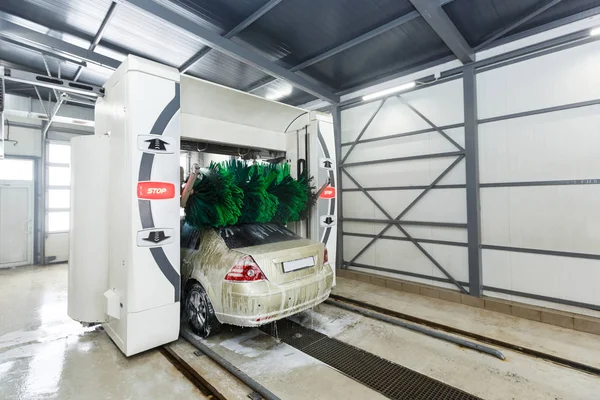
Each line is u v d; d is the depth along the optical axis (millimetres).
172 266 3113
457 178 4953
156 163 2996
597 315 3775
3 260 7277
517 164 4371
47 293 5258
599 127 3779
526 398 2410
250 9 3959
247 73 5820
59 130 7902
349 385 2576
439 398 2418
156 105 3006
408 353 3125
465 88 4746
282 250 3186
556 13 3879
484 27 4258
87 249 3309
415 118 5438
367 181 6145
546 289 4141
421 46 4809
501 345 3309
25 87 6695
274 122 4805
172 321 3121
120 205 3023
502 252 4508
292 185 4371
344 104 6414
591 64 3811
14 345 3287
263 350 3170
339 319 4020
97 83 6223
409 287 5309
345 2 3820
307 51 4973
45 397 2414
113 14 3996
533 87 4227
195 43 4758
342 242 6555
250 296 2846
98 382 2607
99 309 3332
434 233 5219
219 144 4469
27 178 7582
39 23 4199
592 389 2523
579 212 3916
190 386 2562
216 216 3445
